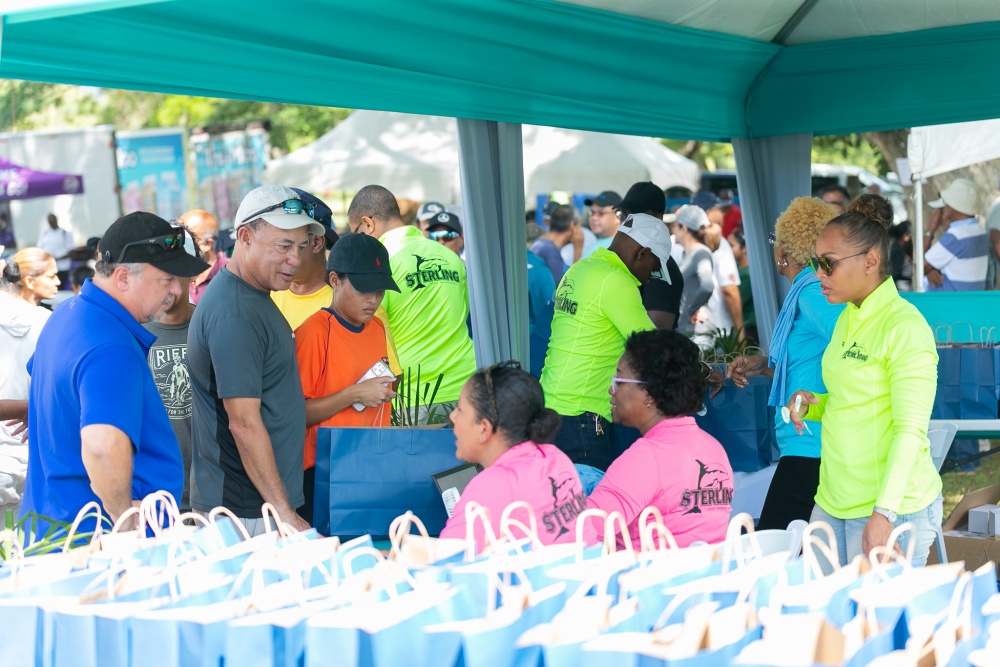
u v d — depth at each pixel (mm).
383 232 5156
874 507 2678
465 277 5090
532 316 7148
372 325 3736
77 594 1739
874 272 2771
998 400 5242
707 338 7055
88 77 2945
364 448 3203
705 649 1434
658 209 5164
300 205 3109
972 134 7570
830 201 9062
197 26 3123
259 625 1465
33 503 2682
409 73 3768
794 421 3273
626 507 2695
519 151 4445
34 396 2682
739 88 5980
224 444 3123
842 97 5879
